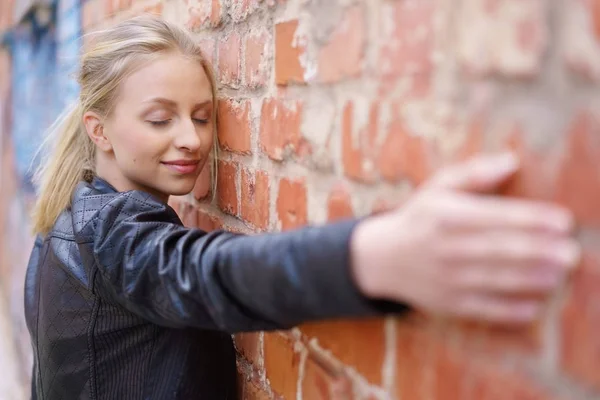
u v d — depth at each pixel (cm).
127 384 96
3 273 358
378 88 66
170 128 103
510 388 52
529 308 48
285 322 64
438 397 60
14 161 338
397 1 62
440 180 51
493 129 52
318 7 78
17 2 317
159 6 151
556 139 46
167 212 88
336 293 56
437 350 60
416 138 60
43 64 271
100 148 108
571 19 45
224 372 107
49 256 103
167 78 101
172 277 71
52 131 126
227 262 64
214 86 113
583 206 45
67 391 98
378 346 70
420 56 59
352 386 75
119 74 101
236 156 110
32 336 109
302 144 84
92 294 94
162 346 96
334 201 76
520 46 48
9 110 354
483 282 46
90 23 204
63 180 113
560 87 46
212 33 119
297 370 90
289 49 87
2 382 274
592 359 45
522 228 44
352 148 72
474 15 53
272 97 93
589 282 45
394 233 50
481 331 55
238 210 110
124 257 79
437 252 47
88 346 96
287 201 89
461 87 55
